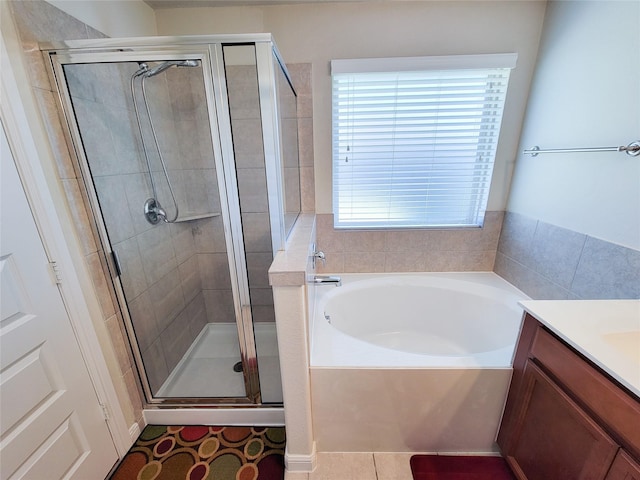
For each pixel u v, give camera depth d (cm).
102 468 124
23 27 95
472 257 208
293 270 100
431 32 165
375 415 129
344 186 201
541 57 162
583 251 137
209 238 169
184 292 182
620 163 118
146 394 152
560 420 92
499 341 172
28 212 95
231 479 127
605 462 76
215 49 105
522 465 111
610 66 121
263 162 120
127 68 128
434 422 129
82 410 115
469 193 198
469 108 179
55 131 105
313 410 129
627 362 75
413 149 189
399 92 178
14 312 90
